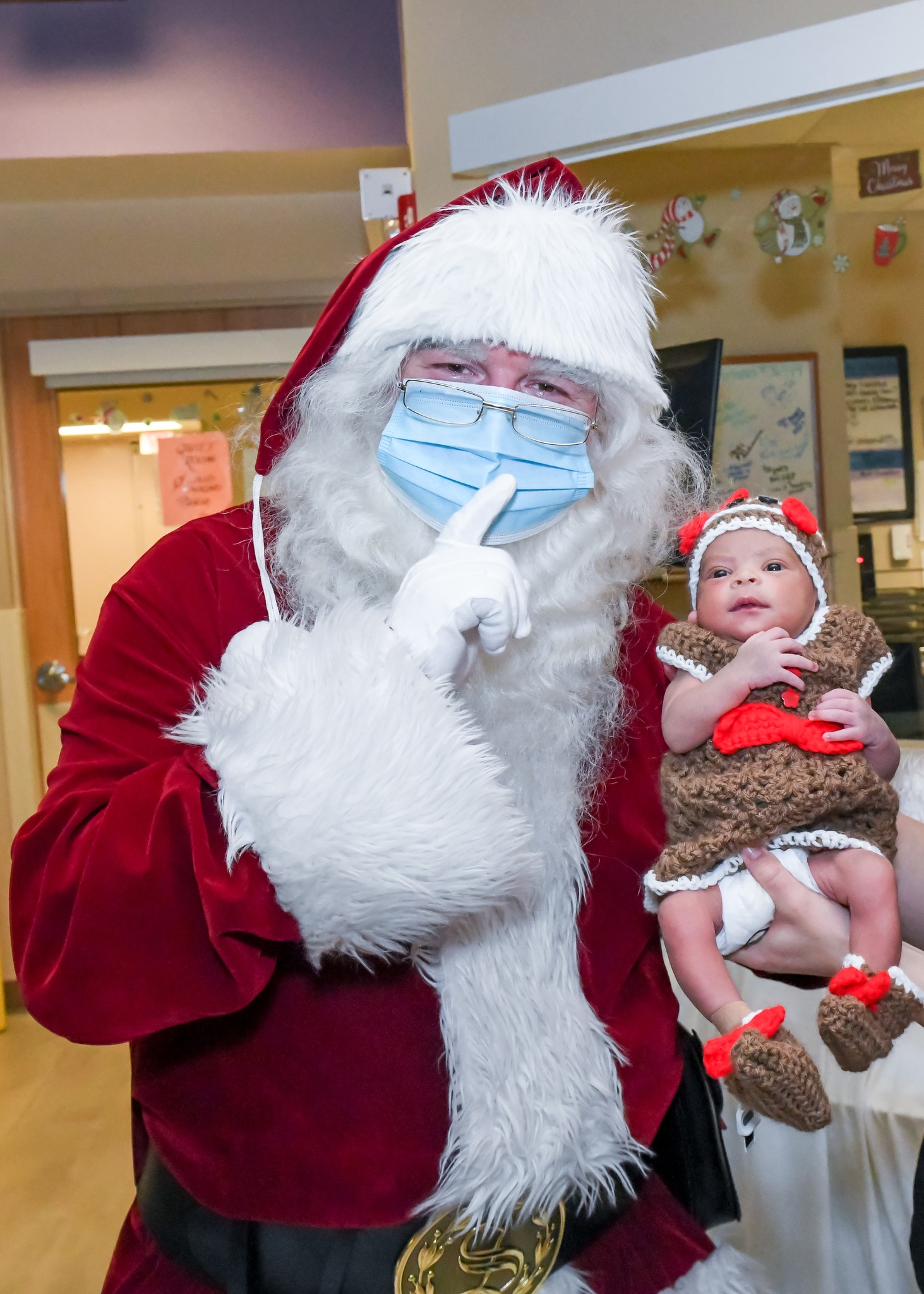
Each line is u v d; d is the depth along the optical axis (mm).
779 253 1882
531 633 877
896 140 1817
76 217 3230
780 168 1865
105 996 684
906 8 1656
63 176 3025
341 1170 756
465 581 732
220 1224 761
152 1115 797
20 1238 1949
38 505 3391
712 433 1824
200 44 2857
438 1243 763
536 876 735
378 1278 752
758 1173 1398
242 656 741
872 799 857
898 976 796
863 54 1671
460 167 1988
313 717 676
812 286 1896
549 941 815
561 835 843
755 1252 1376
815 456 1906
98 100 2848
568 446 848
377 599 851
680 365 1854
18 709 3357
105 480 3408
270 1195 753
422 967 783
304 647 728
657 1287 822
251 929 672
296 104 2871
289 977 781
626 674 978
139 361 3307
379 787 655
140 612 826
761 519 957
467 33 2139
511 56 2131
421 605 737
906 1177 1353
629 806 921
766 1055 711
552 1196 781
